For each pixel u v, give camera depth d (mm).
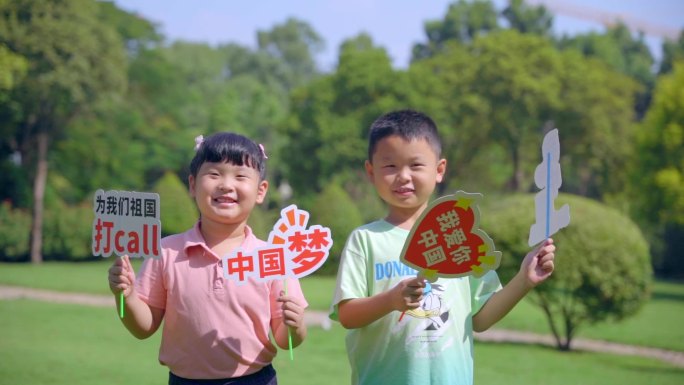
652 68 50562
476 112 33250
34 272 22047
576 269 10570
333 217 24094
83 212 28594
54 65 24469
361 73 32812
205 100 51875
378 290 3414
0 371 7660
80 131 31031
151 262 3416
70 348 9312
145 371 8047
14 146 29188
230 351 3281
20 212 27938
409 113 3500
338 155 32719
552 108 32594
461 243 3104
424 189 3436
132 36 36438
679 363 10328
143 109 36906
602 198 36656
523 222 10570
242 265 3254
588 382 8477
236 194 3354
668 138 25531
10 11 23688
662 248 29484
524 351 10695
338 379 7930
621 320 10930
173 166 37938
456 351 3387
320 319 13516
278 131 34844
